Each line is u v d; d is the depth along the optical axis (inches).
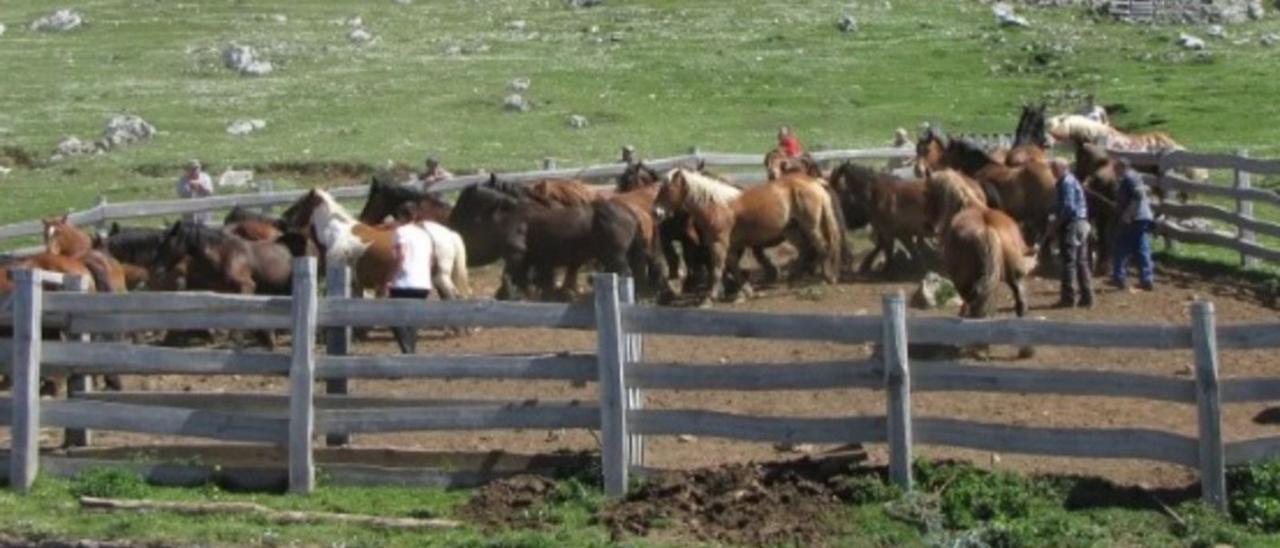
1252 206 1224.2
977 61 2480.3
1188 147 1801.2
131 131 2020.2
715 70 2418.8
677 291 1098.1
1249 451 598.9
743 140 1945.1
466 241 1019.3
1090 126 1375.5
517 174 1353.3
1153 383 597.9
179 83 2431.1
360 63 2556.6
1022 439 604.1
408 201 1089.4
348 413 641.6
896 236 1106.1
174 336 976.3
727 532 585.0
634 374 623.2
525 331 982.4
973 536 563.5
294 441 637.3
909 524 584.1
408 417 639.1
